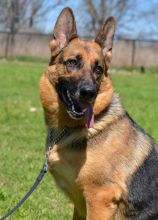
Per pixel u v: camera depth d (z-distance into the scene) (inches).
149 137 63.9
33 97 188.9
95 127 60.1
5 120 135.6
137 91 238.2
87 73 61.2
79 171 59.7
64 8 64.2
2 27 524.4
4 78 252.5
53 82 62.4
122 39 411.5
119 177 59.6
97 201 59.5
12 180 87.1
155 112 169.9
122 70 388.8
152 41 410.3
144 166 60.9
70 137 60.4
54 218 72.7
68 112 59.6
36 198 79.1
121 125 61.6
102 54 64.2
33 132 122.6
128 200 60.2
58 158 60.6
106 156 59.6
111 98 62.1
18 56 413.1
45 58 413.1
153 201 60.2
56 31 64.1
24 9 534.3
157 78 338.3
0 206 75.4
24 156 100.5
